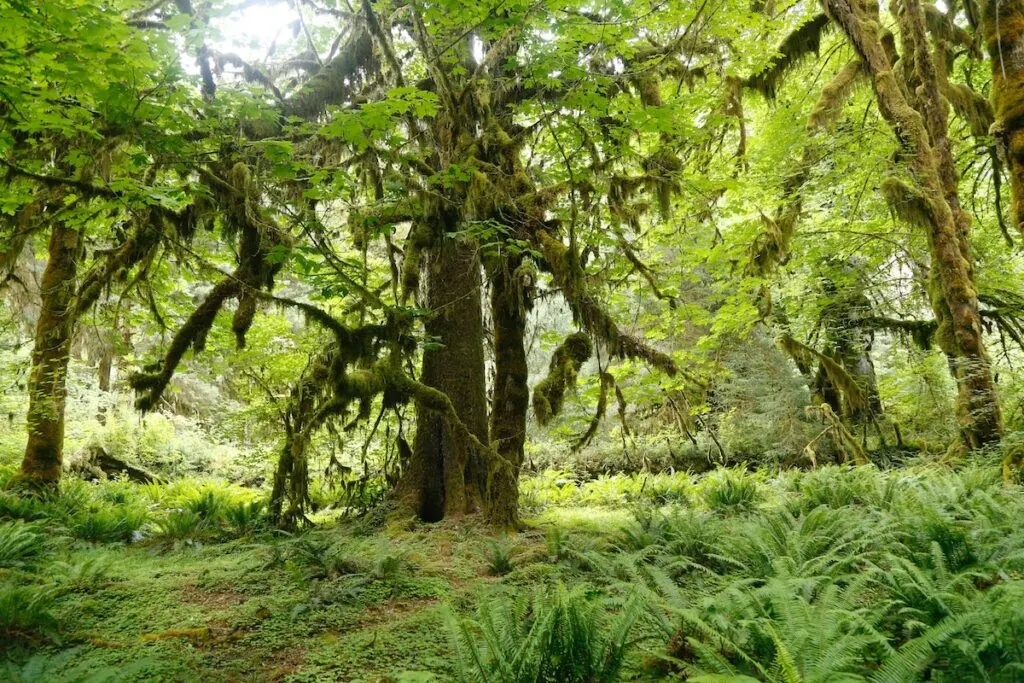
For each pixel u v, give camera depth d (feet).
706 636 13.80
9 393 48.60
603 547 25.89
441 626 18.33
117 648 17.34
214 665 16.47
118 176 24.80
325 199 24.48
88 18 14.80
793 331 49.29
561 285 27.84
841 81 38.78
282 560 24.70
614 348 29.14
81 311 26.14
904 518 19.42
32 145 23.32
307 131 21.95
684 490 44.70
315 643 17.80
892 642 13.43
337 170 21.81
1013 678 10.18
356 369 28.89
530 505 43.70
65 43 14.96
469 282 34.96
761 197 39.58
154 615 19.93
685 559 20.53
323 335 36.09
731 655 12.88
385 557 23.31
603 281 32.35
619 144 28.68
